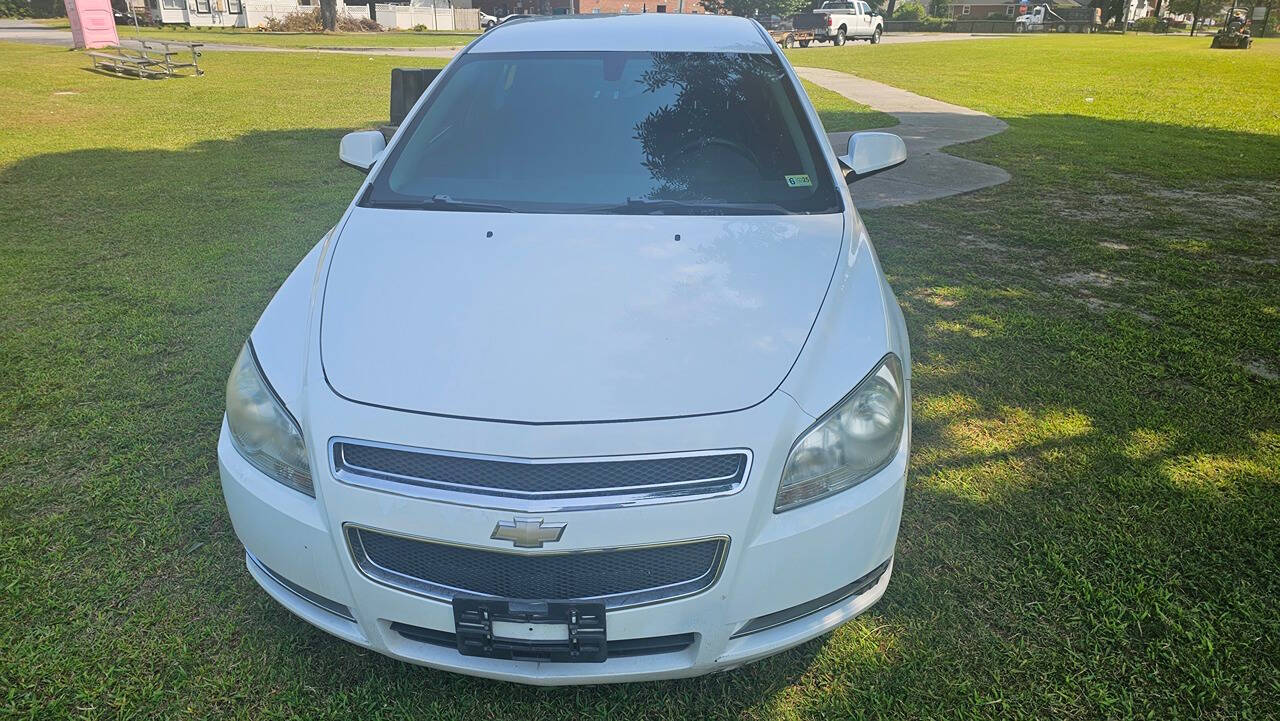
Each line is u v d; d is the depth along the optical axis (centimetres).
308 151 954
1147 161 909
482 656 185
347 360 198
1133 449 323
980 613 238
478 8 5303
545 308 208
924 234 618
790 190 275
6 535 270
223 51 2381
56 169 830
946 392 371
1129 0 5734
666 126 295
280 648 226
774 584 182
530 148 289
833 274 229
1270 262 551
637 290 215
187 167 852
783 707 209
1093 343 419
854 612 200
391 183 282
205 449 322
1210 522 276
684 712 208
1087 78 1923
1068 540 268
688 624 180
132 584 249
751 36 348
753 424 180
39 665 218
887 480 196
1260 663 219
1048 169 866
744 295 215
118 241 589
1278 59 2583
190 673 218
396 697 211
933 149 981
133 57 2020
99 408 352
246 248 575
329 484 182
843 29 3525
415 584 182
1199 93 1622
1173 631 229
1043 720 204
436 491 175
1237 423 341
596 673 184
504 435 176
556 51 328
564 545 171
